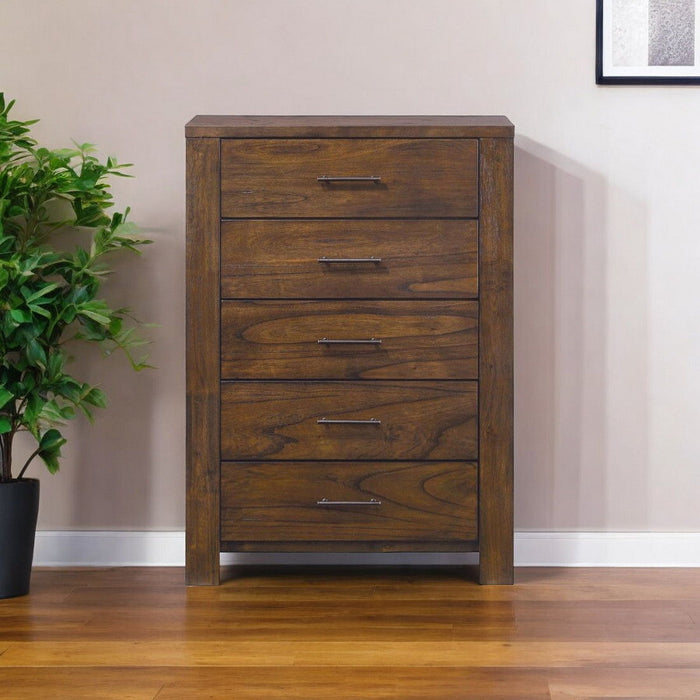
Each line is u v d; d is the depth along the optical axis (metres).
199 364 2.54
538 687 1.81
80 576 2.72
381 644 2.07
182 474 2.89
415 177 2.51
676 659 1.97
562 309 2.84
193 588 2.56
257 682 1.84
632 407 2.84
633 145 2.82
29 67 2.88
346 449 2.53
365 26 2.84
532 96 2.83
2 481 2.53
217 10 2.86
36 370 2.56
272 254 2.53
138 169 2.88
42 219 2.73
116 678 1.86
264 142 2.52
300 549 2.54
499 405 2.53
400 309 2.53
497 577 2.57
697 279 2.83
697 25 2.81
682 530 2.84
